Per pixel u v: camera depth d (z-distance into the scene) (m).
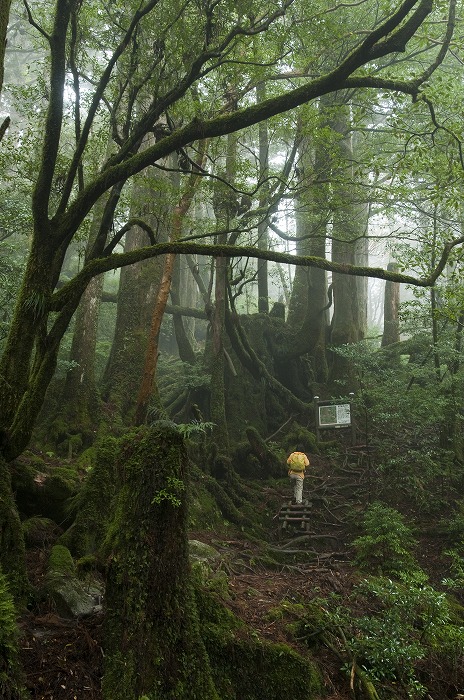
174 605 4.68
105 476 7.14
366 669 5.93
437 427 13.32
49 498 7.46
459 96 12.25
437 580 9.12
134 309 13.25
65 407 11.29
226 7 7.18
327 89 6.45
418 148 9.05
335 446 13.87
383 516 9.57
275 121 10.98
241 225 11.73
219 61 7.22
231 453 12.80
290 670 5.32
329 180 10.41
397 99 8.64
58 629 5.09
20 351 6.02
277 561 9.55
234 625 5.42
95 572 6.06
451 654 6.46
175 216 9.48
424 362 13.12
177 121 9.45
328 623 6.35
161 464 4.87
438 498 11.25
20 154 9.52
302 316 17.30
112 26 7.91
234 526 10.70
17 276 10.25
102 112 9.52
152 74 7.53
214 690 4.65
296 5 9.11
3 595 3.59
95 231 11.09
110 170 6.36
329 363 16.81
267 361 16.28
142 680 4.34
